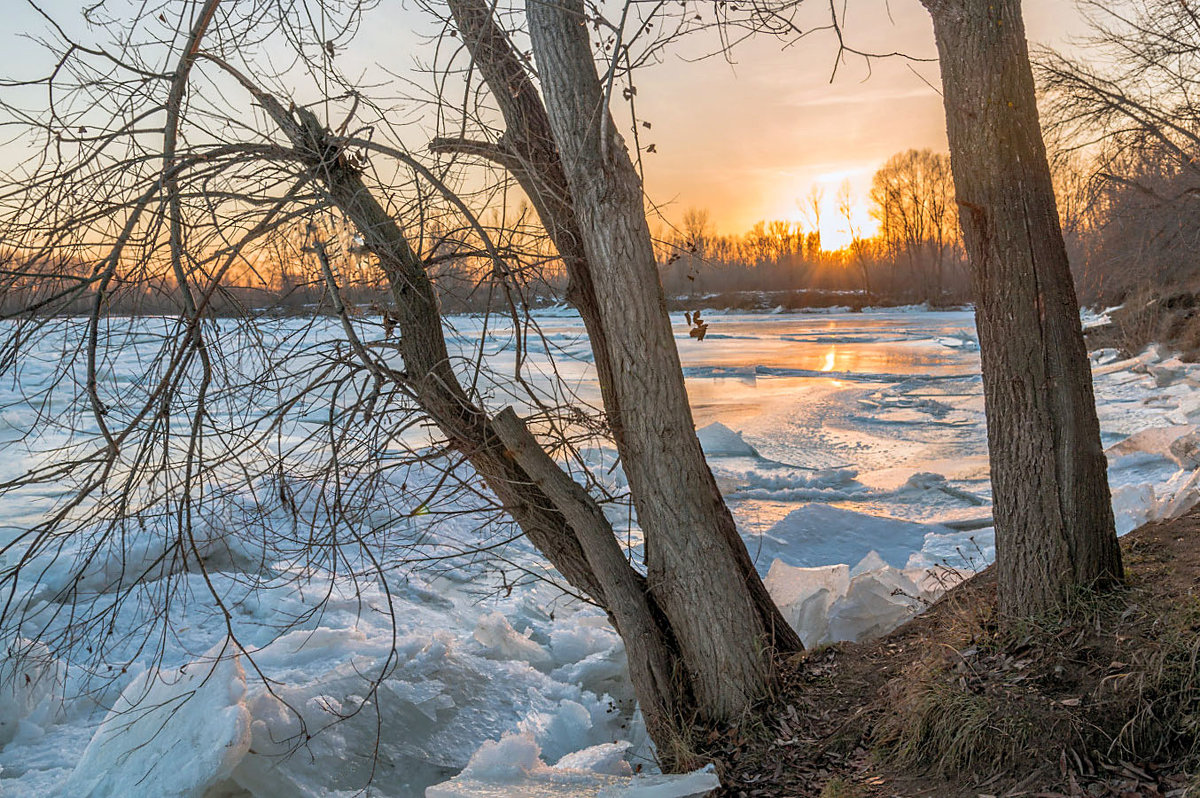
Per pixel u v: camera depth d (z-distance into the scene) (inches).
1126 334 944.9
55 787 180.5
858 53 176.1
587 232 182.9
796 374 1061.1
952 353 1328.7
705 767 174.1
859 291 3213.6
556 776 175.3
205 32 158.1
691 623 195.8
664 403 189.6
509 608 305.7
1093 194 666.8
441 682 226.1
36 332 153.3
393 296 182.1
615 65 158.9
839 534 369.4
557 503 198.8
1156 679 151.3
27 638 228.4
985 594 214.7
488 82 193.5
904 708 173.5
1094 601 177.0
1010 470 184.2
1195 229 725.9
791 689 200.5
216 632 267.1
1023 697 159.2
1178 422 550.0
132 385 168.1
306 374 175.5
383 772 194.4
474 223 162.9
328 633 237.8
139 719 184.5
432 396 190.2
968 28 172.2
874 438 618.8
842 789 159.8
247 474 175.2
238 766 177.9
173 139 157.1
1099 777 141.8
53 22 145.0
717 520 206.7
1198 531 210.4
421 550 344.2
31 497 418.6
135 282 154.4
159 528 314.7
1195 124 631.8
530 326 183.9
